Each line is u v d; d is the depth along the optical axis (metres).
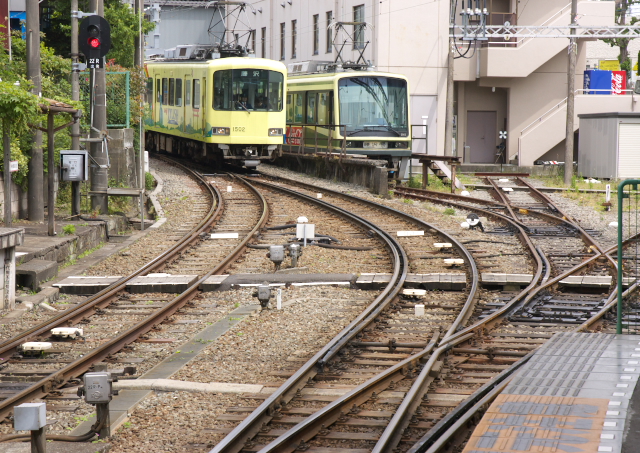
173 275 50.22
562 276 50.16
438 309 43.38
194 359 33.78
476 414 25.03
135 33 110.75
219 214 78.62
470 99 161.00
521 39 152.75
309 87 123.81
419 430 25.31
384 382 29.84
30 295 45.47
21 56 85.81
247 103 115.75
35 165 66.56
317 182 114.81
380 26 142.62
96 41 66.25
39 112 56.34
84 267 54.66
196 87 120.00
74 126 69.44
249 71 115.62
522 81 157.75
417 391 28.23
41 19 114.88
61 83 87.00
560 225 77.94
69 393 29.09
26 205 69.25
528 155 154.12
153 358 34.22
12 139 61.34
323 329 38.81
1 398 28.56
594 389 24.44
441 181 117.50
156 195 92.31
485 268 53.81
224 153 116.50
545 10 154.38
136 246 63.06
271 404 26.61
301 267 53.69
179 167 128.62
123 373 31.52
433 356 32.09
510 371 30.59
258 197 91.44
